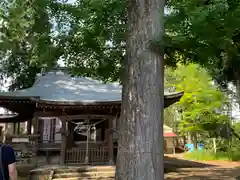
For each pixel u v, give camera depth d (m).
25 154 14.41
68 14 7.85
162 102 4.98
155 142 4.69
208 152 23.72
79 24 8.04
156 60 4.99
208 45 5.95
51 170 12.43
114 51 7.63
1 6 9.12
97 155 15.04
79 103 14.27
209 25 5.23
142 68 4.91
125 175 4.63
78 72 8.49
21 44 12.55
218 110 21.00
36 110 15.88
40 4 7.68
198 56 6.54
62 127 14.80
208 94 20.61
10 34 9.82
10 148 3.37
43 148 15.15
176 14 5.42
